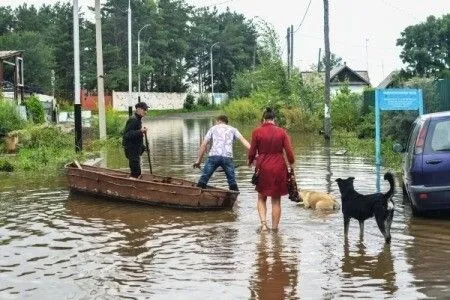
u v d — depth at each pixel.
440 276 7.02
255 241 8.81
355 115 31.69
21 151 20.05
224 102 87.81
